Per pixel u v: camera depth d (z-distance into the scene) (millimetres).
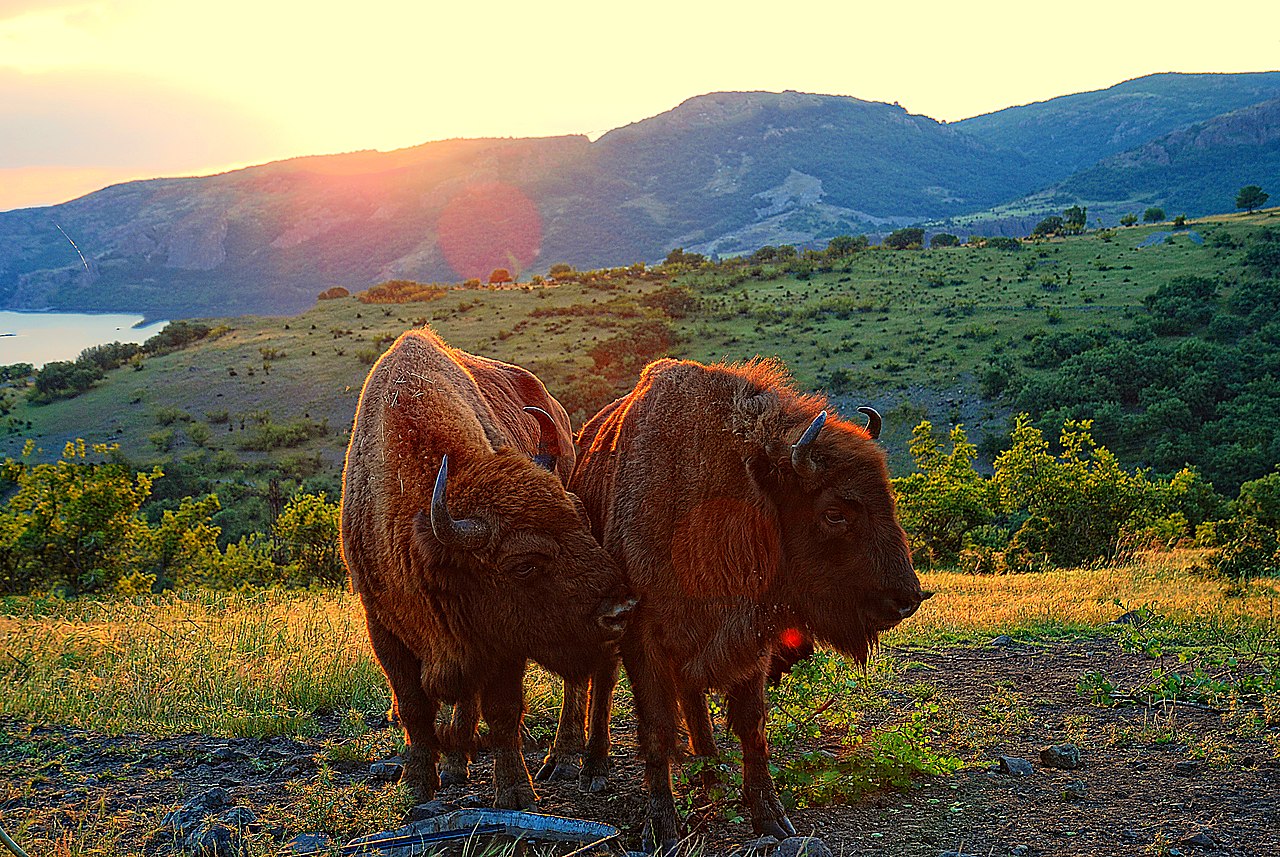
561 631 4422
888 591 4480
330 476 69188
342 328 120688
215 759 5426
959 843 4371
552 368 87812
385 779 5168
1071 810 4781
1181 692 7055
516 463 4613
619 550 4688
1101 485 21938
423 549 4391
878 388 78312
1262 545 15469
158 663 7336
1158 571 16391
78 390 88938
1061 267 116062
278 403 91438
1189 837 4375
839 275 128750
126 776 5129
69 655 7695
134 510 21375
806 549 4559
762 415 4531
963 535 24625
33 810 4578
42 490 20250
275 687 6680
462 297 137750
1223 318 80375
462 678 4664
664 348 95812
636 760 5660
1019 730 6246
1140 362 70812
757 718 4594
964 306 99875
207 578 20969
